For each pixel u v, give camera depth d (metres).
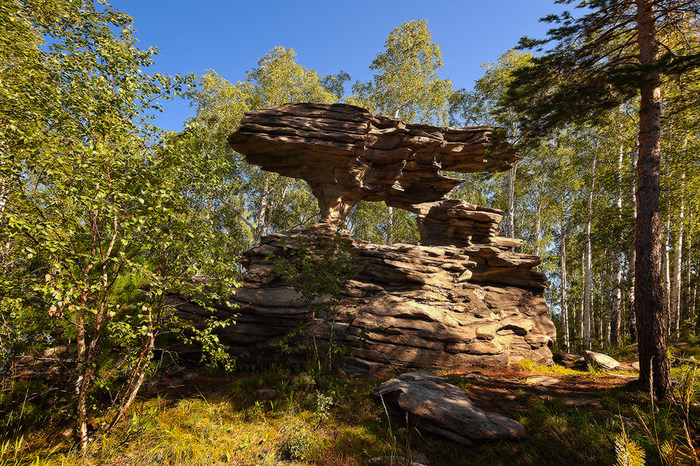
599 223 16.72
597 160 20.53
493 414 5.74
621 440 2.83
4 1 6.67
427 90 22.30
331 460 4.93
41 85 5.55
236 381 7.69
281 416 6.12
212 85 20.50
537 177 22.77
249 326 9.71
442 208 13.02
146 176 5.38
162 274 5.80
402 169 12.65
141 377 5.69
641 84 6.43
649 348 6.59
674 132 13.84
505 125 8.80
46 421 5.86
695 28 7.86
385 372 8.86
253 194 25.31
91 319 5.93
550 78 8.16
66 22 7.52
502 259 11.73
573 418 5.50
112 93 5.91
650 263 6.85
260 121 10.83
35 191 5.20
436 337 9.45
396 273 10.87
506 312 11.24
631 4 7.41
